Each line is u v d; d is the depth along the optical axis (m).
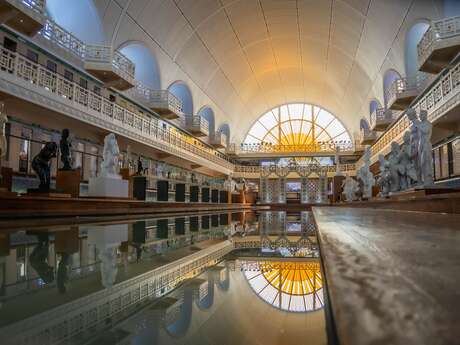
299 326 1.21
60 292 1.65
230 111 47.78
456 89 14.44
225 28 31.69
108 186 15.03
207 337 1.06
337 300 0.60
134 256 3.05
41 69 15.75
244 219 12.48
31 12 13.30
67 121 18.11
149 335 1.06
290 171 48.72
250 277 2.21
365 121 43.84
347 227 2.50
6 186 11.97
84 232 5.64
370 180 21.52
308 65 42.97
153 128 25.78
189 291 1.75
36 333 1.06
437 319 0.49
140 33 23.69
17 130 16.11
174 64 29.62
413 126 11.16
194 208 20.58
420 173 11.08
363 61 31.22
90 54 19.44
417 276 0.80
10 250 3.31
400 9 21.06
